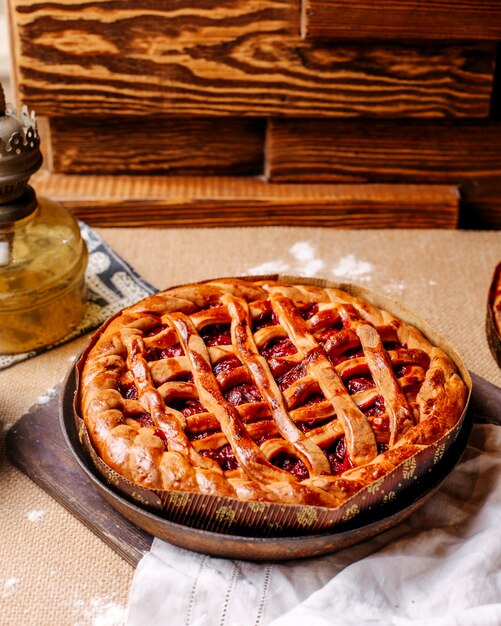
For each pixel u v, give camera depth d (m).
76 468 0.95
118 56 1.16
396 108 1.20
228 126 1.22
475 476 0.94
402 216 1.24
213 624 0.86
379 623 0.84
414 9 1.13
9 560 0.90
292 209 1.23
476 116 1.21
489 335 1.06
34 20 1.13
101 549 0.91
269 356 0.94
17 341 1.05
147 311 0.96
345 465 0.87
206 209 1.22
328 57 1.17
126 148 1.23
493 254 1.21
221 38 1.16
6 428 1.00
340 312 0.96
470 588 0.86
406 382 0.91
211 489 0.84
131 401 0.90
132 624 0.86
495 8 1.13
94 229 1.22
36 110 1.18
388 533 0.91
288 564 0.88
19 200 1.01
